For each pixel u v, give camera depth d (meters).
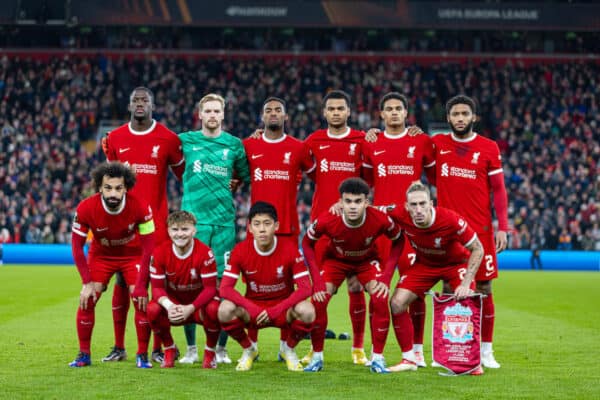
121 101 35.53
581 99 36.44
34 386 6.47
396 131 8.70
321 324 7.50
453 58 38.31
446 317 7.29
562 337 9.89
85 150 32.16
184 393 6.21
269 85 36.16
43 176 30.66
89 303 7.66
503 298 15.78
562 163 32.47
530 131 34.22
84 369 7.35
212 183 8.57
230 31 38.34
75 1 34.78
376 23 35.41
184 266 7.57
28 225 28.28
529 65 38.06
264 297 7.73
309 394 6.20
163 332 7.59
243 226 27.70
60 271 22.95
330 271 8.02
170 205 28.36
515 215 29.36
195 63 37.50
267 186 8.77
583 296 16.27
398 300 7.56
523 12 35.38
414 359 7.59
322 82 36.53
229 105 35.28
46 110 34.59
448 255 7.62
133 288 7.72
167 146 8.51
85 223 7.66
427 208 7.24
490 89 36.56
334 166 8.82
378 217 7.63
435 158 8.55
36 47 37.91
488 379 6.93
